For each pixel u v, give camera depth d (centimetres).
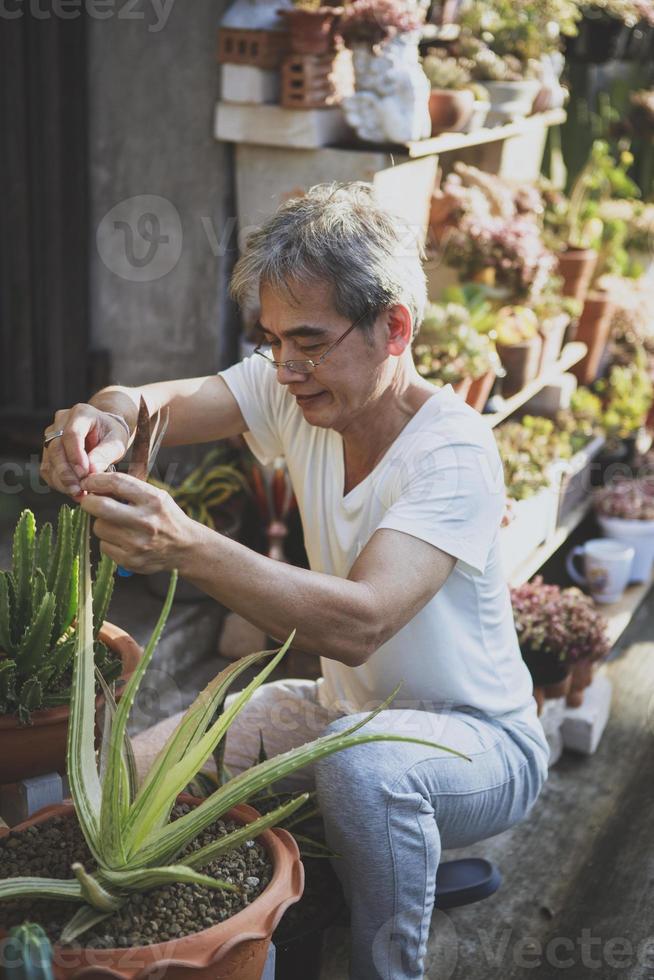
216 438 196
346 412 163
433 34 313
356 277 152
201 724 140
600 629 262
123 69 293
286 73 272
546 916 213
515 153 380
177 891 134
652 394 418
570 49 414
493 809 175
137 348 318
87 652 136
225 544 138
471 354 285
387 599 150
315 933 166
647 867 229
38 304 320
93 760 137
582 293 384
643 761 268
